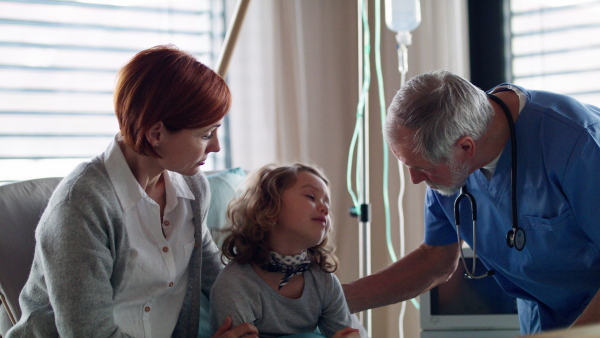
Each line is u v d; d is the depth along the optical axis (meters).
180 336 1.29
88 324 1.04
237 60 2.43
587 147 1.21
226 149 2.51
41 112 2.26
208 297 1.44
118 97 1.09
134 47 2.38
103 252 1.08
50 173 2.28
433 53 2.50
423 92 1.23
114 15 2.35
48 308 1.14
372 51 2.50
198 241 1.29
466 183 1.46
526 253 1.37
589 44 2.33
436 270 1.63
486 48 2.57
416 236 2.52
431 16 2.49
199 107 1.06
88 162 1.14
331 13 2.59
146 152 1.10
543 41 2.44
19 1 2.21
